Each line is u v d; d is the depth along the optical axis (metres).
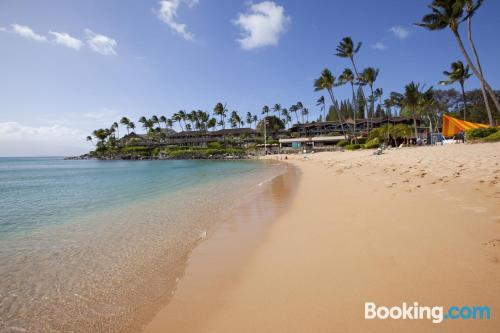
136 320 3.52
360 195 9.52
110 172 37.94
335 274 3.98
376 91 77.88
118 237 7.25
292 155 69.38
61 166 67.75
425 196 7.89
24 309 3.99
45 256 6.05
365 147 47.31
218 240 6.29
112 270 5.18
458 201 6.85
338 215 7.22
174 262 5.32
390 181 11.38
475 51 26.45
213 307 3.53
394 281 3.58
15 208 12.25
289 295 3.58
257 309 3.35
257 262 4.79
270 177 21.61
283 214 8.24
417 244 4.62
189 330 3.10
